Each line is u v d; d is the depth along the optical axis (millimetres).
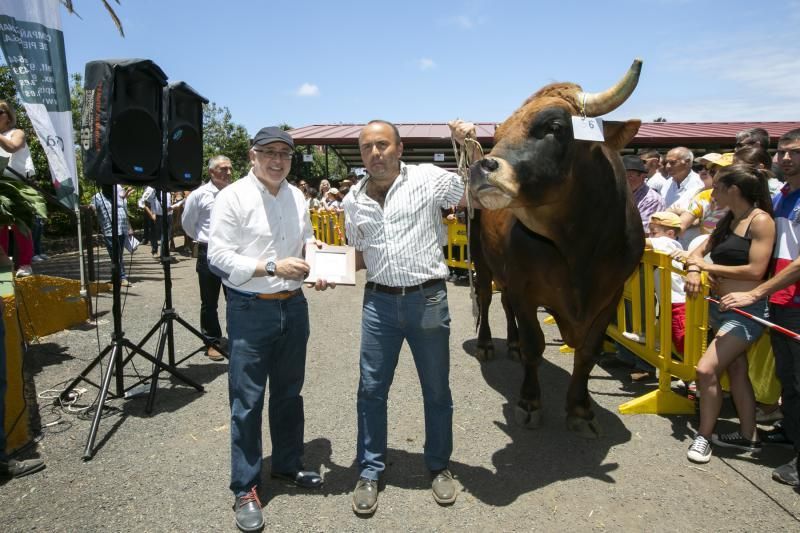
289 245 2988
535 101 2957
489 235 4238
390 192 2803
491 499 3043
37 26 6211
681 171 6590
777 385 3838
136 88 3889
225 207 2828
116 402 4418
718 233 3676
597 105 2889
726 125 16953
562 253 3314
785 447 3602
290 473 3166
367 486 2953
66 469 3393
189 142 4590
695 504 2984
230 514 2930
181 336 6340
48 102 6312
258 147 2812
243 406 2820
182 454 3572
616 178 3371
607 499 3037
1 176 4523
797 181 3371
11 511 2963
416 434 3818
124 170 3830
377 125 2758
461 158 3025
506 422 4035
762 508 2941
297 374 3094
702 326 3840
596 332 3658
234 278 2695
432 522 2840
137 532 2785
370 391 2959
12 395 3639
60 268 11062
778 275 3121
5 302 3627
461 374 5039
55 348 5809
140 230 17078
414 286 2826
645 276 4289
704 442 3453
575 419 3811
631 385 4758
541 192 2832
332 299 8289
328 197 13742
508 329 5453
